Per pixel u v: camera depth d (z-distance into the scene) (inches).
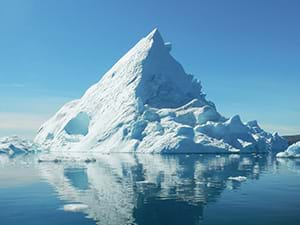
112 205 1427.2
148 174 2491.4
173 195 1642.5
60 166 3270.2
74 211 1325.0
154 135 5556.1
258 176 2354.8
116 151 5777.6
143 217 1235.9
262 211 1310.3
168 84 7199.8
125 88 7298.2
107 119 6899.6
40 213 1295.5
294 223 1146.0
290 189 1800.0
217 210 1332.4
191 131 5369.1
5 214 1286.9
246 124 6343.5
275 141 6146.7
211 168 2923.2
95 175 2456.9
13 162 3922.2
